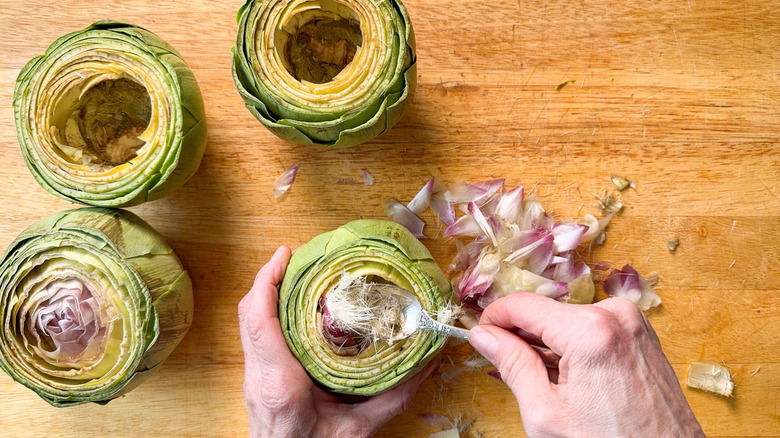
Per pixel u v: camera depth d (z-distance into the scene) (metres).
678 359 0.52
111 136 0.50
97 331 0.45
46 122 0.47
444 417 0.52
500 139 0.52
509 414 0.52
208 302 0.52
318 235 0.49
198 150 0.48
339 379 0.45
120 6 0.51
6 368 0.46
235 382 0.52
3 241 0.52
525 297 0.43
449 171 0.52
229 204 0.52
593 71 0.52
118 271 0.45
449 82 0.52
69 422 0.52
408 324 0.45
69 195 0.47
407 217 0.52
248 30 0.46
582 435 0.39
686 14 0.52
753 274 0.52
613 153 0.52
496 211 0.51
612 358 0.39
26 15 0.51
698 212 0.52
